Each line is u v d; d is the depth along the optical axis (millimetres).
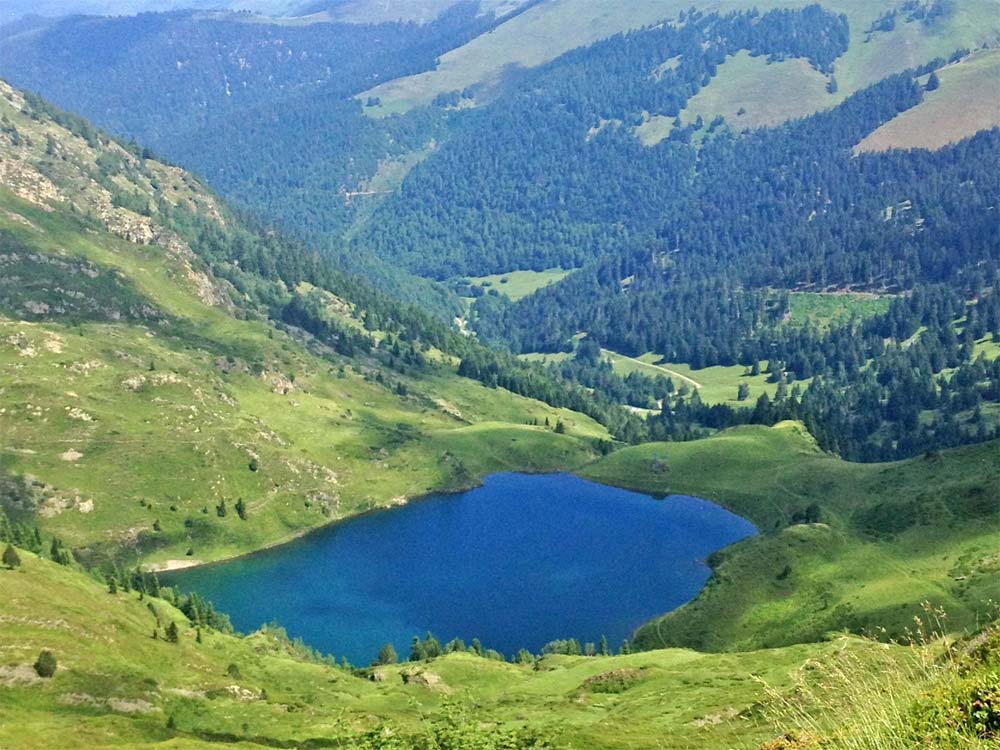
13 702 111688
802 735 25172
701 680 123750
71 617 136125
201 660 145125
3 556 149000
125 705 117562
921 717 23391
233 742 111250
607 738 87250
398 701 140000
